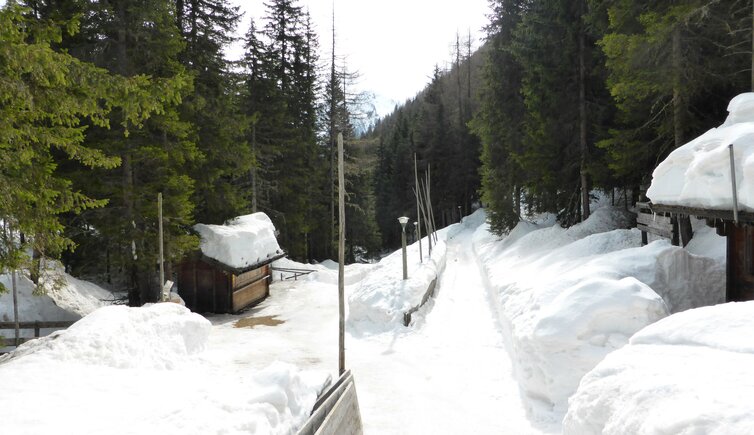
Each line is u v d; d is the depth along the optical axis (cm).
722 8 1311
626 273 948
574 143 2136
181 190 1733
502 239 2856
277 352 1298
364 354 1271
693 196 794
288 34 3731
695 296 953
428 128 6019
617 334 742
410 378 1064
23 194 842
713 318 493
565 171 2148
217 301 1922
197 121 2033
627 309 744
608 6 1694
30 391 574
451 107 6800
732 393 334
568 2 2022
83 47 1521
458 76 6569
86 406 529
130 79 945
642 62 1416
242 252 1967
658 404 374
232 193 2252
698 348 455
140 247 1622
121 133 1557
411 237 6106
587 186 2095
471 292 1942
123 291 2325
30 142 897
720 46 1336
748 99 862
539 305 930
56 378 633
